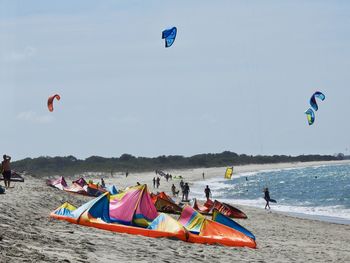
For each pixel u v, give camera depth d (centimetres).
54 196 3017
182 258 1359
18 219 1712
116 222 2022
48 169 16600
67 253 1164
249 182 12975
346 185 10650
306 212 5088
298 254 1856
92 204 1966
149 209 2108
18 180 4259
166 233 1805
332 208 5616
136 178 13662
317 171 19850
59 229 1656
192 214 1984
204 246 1727
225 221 2097
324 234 2956
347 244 2439
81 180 4447
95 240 1480
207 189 5409
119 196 2136
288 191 9425
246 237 1911
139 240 1641
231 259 1477
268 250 1878
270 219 3809
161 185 9856
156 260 1259
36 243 1233
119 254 1277
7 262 938
